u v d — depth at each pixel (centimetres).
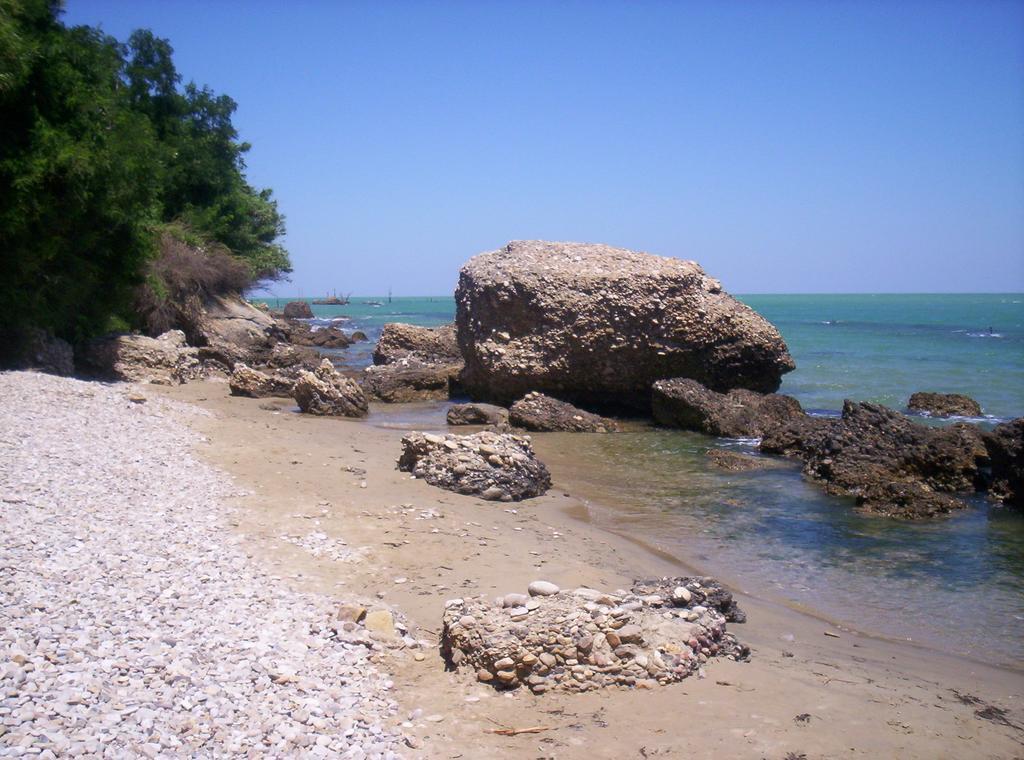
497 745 524
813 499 1312
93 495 938
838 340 4984
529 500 1230
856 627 806
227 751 464
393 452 1478
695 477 1460
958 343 4669
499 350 2200
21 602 609
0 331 1902
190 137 3806
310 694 554
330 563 840
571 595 669
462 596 775
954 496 1352
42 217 1842
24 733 434
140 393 1806
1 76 1728
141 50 3747
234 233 4012
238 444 1382
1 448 1070
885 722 577
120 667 534
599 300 2158
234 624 639
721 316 2166
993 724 588
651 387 2188
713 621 689
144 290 2850
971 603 875
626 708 576
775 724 561
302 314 7500
